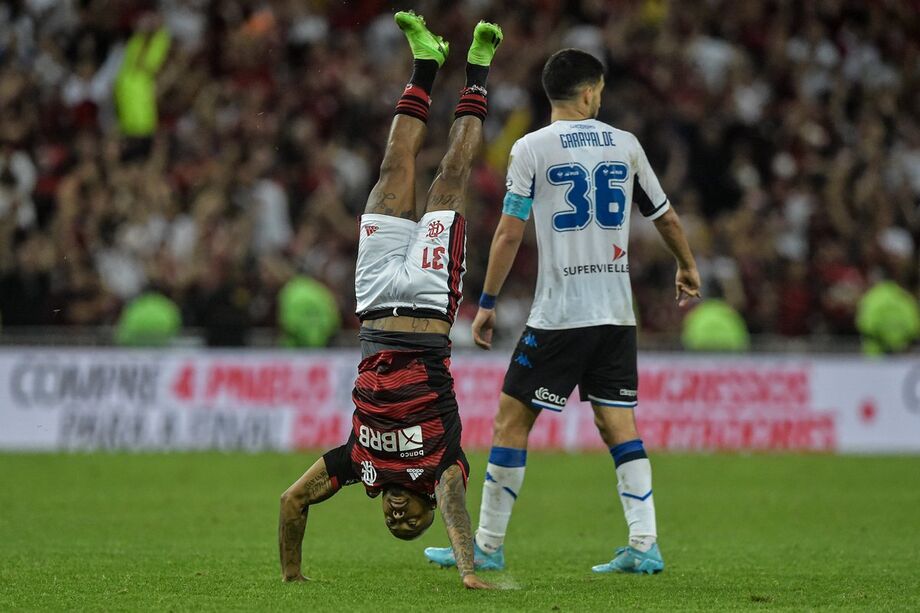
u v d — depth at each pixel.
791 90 74.62
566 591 19.50
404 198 20.11
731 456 50.38
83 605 17.91
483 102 20.95
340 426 51.06
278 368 51.12
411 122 20.66
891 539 28.23
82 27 70.50
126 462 45.88
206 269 54.91
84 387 50.41
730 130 69.75
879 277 64.75
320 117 67.88
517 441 23.08
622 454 22.91
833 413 52.28
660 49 71.12
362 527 30.09
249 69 68.62
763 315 61.16
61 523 30.02
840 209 67.62
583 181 22.77
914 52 79.44
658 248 61.22
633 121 67.62
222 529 29.11
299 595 18.73
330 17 72.50
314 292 52.03
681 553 25.72
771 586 20.48
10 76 66.56
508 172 22.97
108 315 55.12
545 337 22.84
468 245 61.06
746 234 63.09
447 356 19.27
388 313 19.27
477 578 19.27
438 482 18.95
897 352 54.97
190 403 50.66
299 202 63.56
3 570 21.88
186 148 63.53
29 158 64.38
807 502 36.09
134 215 59.22
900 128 75.88
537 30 73.38
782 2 77.69
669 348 52.12
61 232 57.00
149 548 25.47
